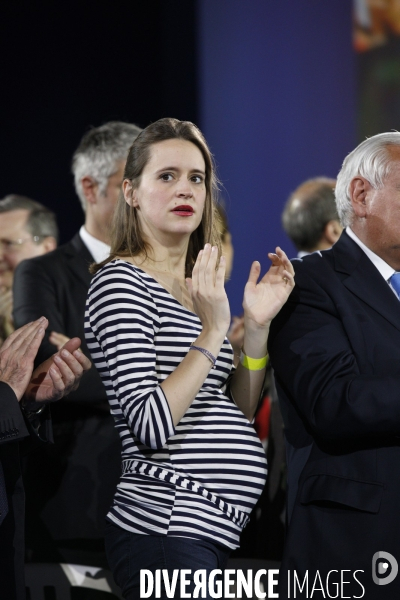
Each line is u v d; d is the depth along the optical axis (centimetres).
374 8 1692
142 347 710
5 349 773
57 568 972
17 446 774
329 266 807
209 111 1730
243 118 1728
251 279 799
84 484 974
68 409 988
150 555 701
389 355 745
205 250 735
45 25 1705
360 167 802
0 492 731
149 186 781
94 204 1083
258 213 1717
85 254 1075
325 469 745
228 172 1720
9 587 750
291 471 795
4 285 1271
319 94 1716
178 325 743
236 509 730
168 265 796
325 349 756
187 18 1736
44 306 1026
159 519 708
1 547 756
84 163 1091
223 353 773
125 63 1731
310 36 1716
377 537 719
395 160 783
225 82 1731
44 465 982
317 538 734
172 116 1739
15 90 1697
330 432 727
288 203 1216
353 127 1703
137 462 729
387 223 780
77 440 982
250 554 993
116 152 1073
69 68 1714
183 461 721
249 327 788
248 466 736
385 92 1689
